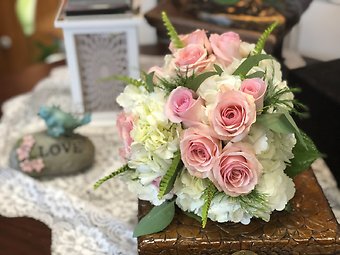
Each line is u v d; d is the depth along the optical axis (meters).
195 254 0.57
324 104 0.73
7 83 1.00
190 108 0.52
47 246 0.66
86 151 0.77
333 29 0.79
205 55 0.58
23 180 0.74
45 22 1.42
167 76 0.57
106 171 0.77
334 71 0.77
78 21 0.79
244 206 0.54
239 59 0.59
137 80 0.62
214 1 0.81
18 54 1.51
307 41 0.81
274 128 0.52
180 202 0.57
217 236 0.56
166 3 0.85
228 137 0.52
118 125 0.60
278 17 0.77
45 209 0.71
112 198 0.74
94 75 0.84
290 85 0.78
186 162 0.53
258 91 0.52
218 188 0.54
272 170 0.55
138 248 0.57
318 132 0.76
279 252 0.57
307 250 0.56
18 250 0.66
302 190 0.62
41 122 0.86
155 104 0.54
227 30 0.77
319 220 0.58
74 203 0.70
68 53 0.82
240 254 0.56
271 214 0.59
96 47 0.82
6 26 1.47
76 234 0.67
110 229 0.67
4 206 0.71
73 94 0.86
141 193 0.58
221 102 0.51
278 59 0.79
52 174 0.77
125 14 0.80
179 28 0.80
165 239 0.56
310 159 0.58
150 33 1.03
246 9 0.79
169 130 0.54
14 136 0.85
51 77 1.00
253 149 0.53
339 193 0.72
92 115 0.87
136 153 0.55
